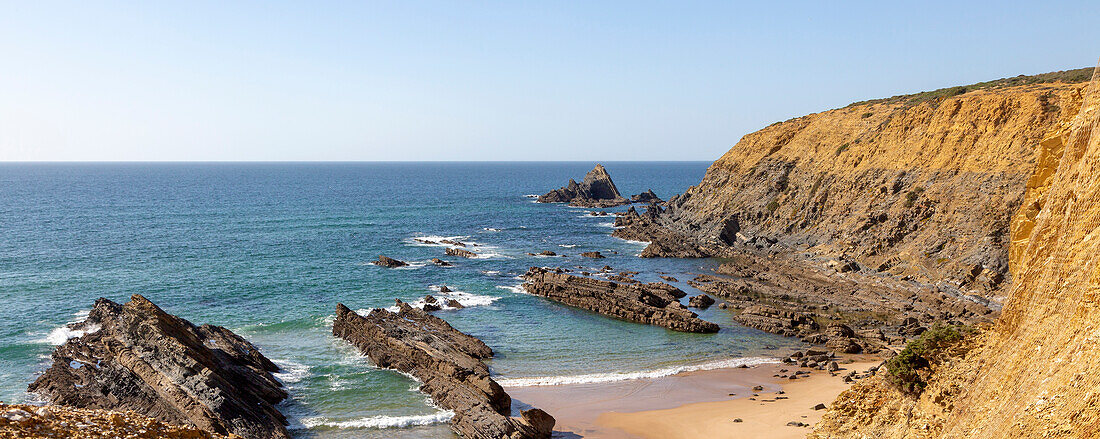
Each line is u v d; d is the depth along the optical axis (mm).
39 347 54281
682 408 46969
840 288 81000
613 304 72125
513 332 65188
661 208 156125
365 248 111500
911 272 80500
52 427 16219
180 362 44156
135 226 134375
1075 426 15914
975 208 81750
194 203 194000
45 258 95375
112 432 16953
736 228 117312
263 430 40156
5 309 66250
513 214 169875
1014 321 24328
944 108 97312
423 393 48125
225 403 40875
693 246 111062
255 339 59969
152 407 41188
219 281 82750
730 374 54250
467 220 155625
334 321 62562
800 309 73250
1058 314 20734
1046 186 30312
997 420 20531
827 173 110375
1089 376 16734
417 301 75000
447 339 59062
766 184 121125
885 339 61969
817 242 99812
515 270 94562
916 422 27328
